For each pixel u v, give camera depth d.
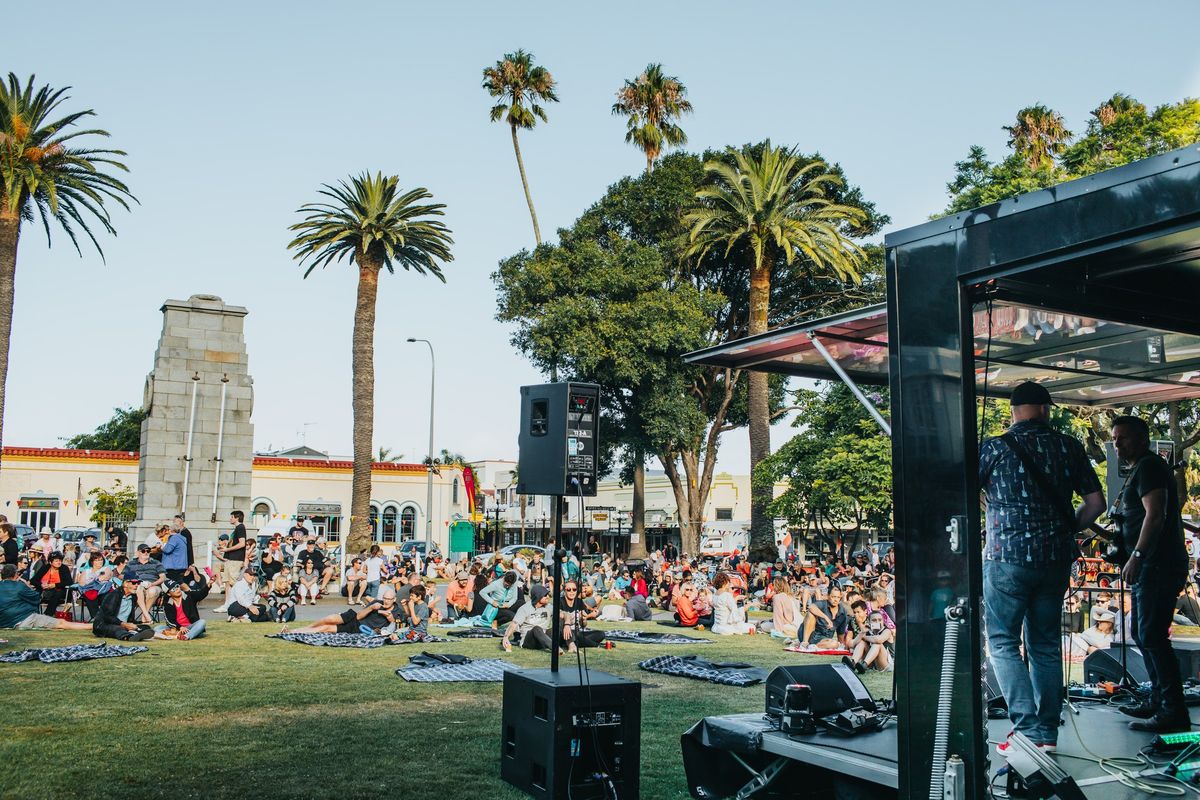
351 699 9.02
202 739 7.14
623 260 35.97
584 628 14.75
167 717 8.00
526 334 37.03
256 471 48.72
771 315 40.44
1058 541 4.33
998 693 5.76
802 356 6.38
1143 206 3.27
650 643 15.50
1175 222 3.20
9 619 15.25
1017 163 26.14
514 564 20.52
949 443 3.81
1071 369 5.86
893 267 4.15
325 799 5.50
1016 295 4.18
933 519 3.84
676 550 43.81
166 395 29.27
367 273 35.81
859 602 14.07
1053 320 4.80
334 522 50.44
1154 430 9.98
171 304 29.70
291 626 17.00
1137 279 4.27
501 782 5.90
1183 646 6.83
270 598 18.66
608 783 5.36
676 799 5.62
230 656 12.40
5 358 29.75
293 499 49.56
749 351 6.24
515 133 47.22
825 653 13.93
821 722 5.20
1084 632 12.12
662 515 64.94
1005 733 5.07
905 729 3.88
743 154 35.19
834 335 5.70
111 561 18.08
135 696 9.02
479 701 8.96
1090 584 9.14
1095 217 3.41
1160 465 5.16
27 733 7.25
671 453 39.53
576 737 5.38
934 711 3.76
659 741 7.23
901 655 3.92
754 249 32.53
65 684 9.67
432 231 36.62
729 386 39.59
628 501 67.62
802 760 4.85
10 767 6.18
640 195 38.84
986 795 3.70
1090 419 14.67
